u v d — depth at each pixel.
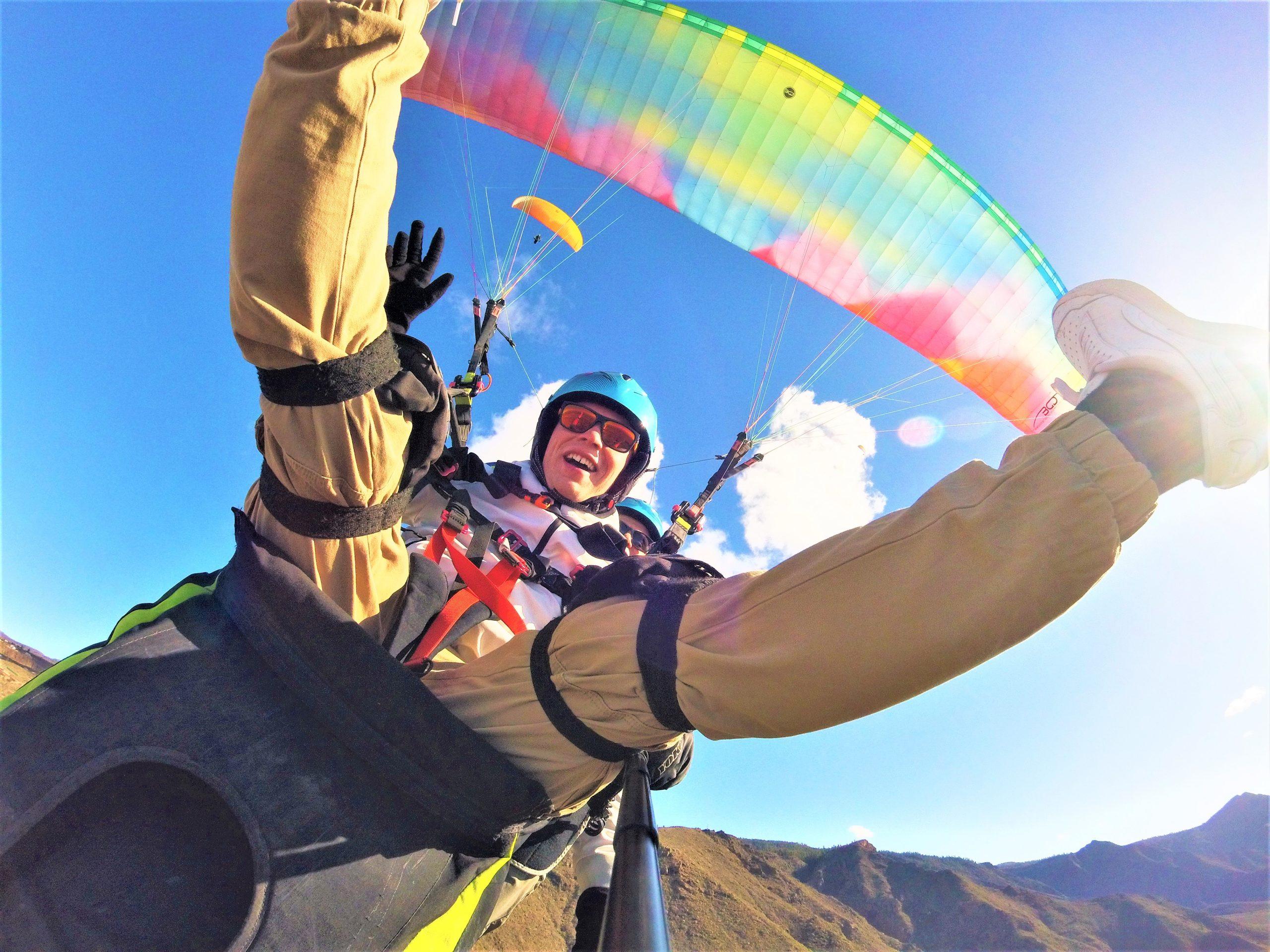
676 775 1.76
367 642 1.11
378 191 1.01
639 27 7.25
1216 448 0.96
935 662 0.96
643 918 0.69
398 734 1.07
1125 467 0.95
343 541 1.22
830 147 7.22
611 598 1.27
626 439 2.51
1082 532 0.92
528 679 1.22
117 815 1.05
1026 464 0.99
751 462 4.86
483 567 1.90
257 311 0.99
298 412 1.09
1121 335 1.07
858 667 0.97
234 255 1.01
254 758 1.06
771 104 7.22
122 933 0.99
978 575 0.95
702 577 1.40
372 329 1.10
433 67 7.85
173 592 1.32
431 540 1.88
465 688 1.27
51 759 1.02
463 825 1.10
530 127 8.00
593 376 2.59
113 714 1.06
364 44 0.96
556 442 2.49
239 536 1.24
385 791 1.08
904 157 7.09
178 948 0.99
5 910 0.97
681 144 7.67
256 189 0.97
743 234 8.00
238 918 1.01
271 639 1.12
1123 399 1.02
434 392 1.18
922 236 7.41
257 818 1.01
